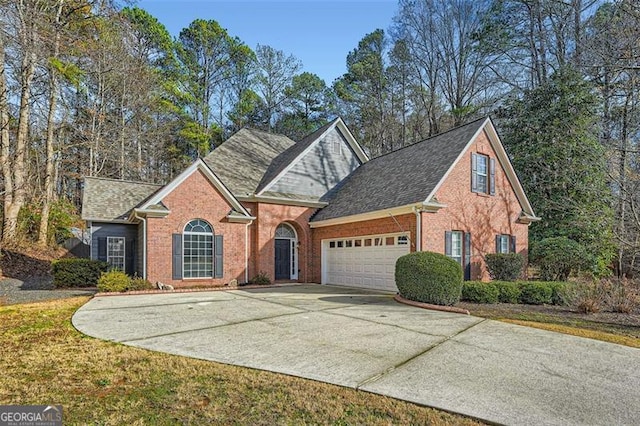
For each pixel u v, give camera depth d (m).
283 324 8.45
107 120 30.52
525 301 12.06
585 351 6.76
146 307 10.50
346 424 4.01
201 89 39.97
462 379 5.28
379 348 6.64
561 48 23.69
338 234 17.42
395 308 10.71
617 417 4.26
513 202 17.12
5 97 19.30
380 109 38.97
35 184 23.73
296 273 18.94
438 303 10.91
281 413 4.22
